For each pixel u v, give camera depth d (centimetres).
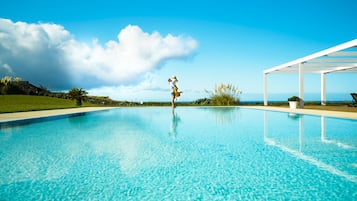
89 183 258
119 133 598
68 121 851
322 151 392
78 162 337
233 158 355
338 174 280
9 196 224
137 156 369
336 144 447
